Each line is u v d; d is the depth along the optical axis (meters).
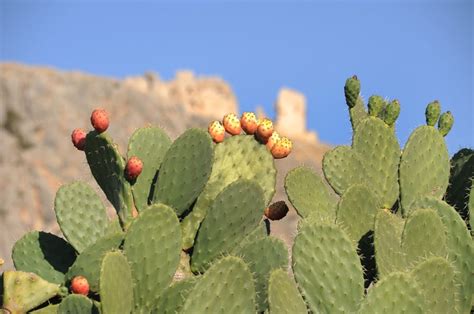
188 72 145.00
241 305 5.59
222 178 6.77
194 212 6.68
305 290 5.90
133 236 6.01
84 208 6.80
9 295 6.19
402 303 5.65
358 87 7.54
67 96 99.06
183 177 6.60
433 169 7.08
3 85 96.50
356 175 7.15
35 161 85.88
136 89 106.62
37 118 94.00
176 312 5.79
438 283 5.92
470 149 7.43
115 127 98.50
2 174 81.94
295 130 139.38
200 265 6.49
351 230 6.49
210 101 143.00
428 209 6.25
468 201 6.89
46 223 76.56
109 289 5.55
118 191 6.70
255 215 6.49
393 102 7.35
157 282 6.00
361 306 5.68
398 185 7.29
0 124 92.25
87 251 6.21
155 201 6.65
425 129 7.10
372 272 6.45
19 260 6.89
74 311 5.83
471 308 6.39
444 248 6.27
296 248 5.94
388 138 7.29
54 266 6.91
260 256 6.14
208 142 6.57
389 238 6.15
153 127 6.89
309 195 6.91
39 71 103.25
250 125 6.89
